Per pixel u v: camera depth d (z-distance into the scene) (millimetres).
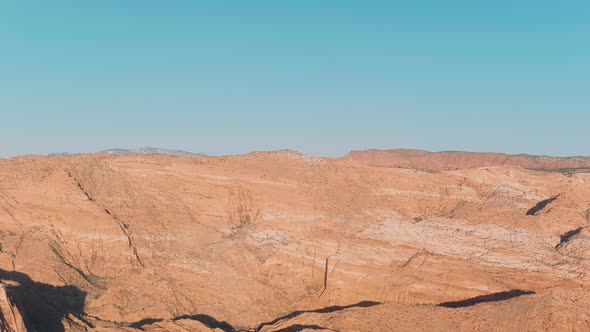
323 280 83062
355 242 86375
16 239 78812
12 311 56062
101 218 84625
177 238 89250
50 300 69625
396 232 90375
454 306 71375
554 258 79500
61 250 80500
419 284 74812
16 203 83875
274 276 85250
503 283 72500
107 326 65625
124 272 81438
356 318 65875
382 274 77750
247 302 78125
